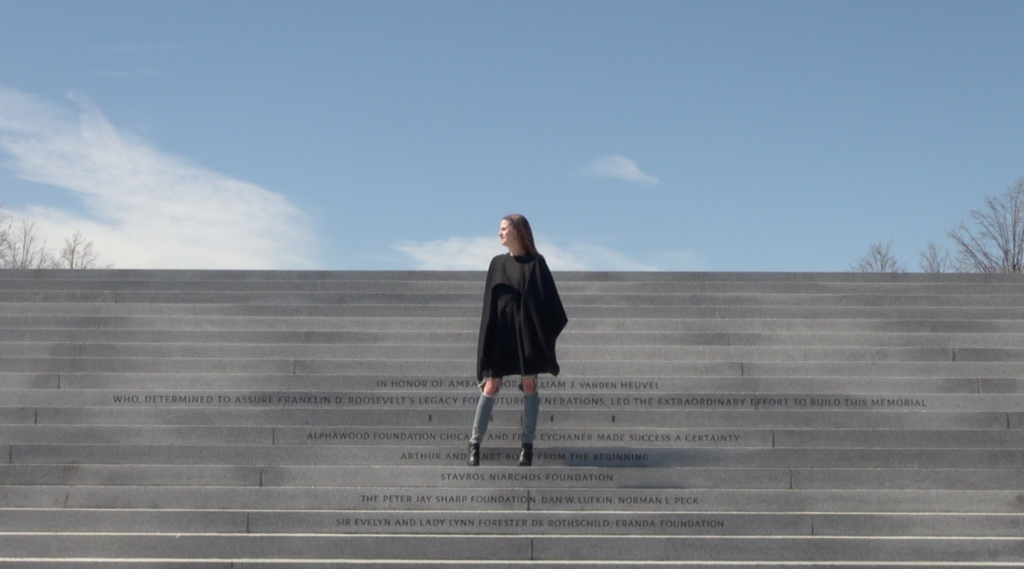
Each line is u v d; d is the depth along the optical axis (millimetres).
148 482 7238
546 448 7516
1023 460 7453
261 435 7820
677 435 7809
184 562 6375
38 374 8727
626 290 11391
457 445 7699
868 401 8344
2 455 7434
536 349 7156
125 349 9375
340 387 8680
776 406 8312
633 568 6344
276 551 6547
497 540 6559
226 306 10562
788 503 7027
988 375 8992
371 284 11414
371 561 6410
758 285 11469
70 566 6363
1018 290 11492
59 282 11500
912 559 6535
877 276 11680
